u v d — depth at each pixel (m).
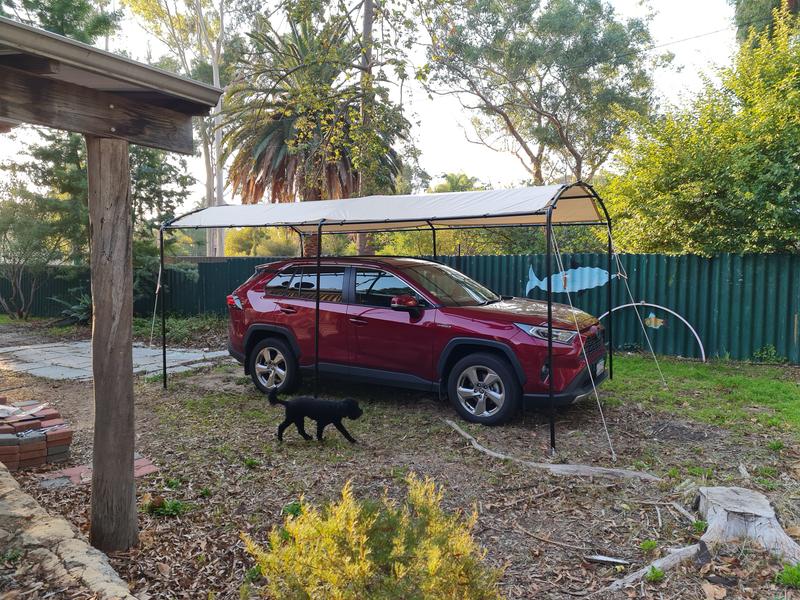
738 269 9.83
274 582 2.36
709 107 10.89
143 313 16.58
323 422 5.79
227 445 5.79
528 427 6.18
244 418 6.77
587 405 6.96
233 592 3.32
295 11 14.80
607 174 12.44
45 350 12.52
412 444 5.75
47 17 15.32
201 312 15.82
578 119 26.64
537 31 24.22
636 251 11.80
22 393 8.44
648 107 25.42
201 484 4.85
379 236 23.42
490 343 6.17
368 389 8.02
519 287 11.67
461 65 24.12
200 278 15.76
